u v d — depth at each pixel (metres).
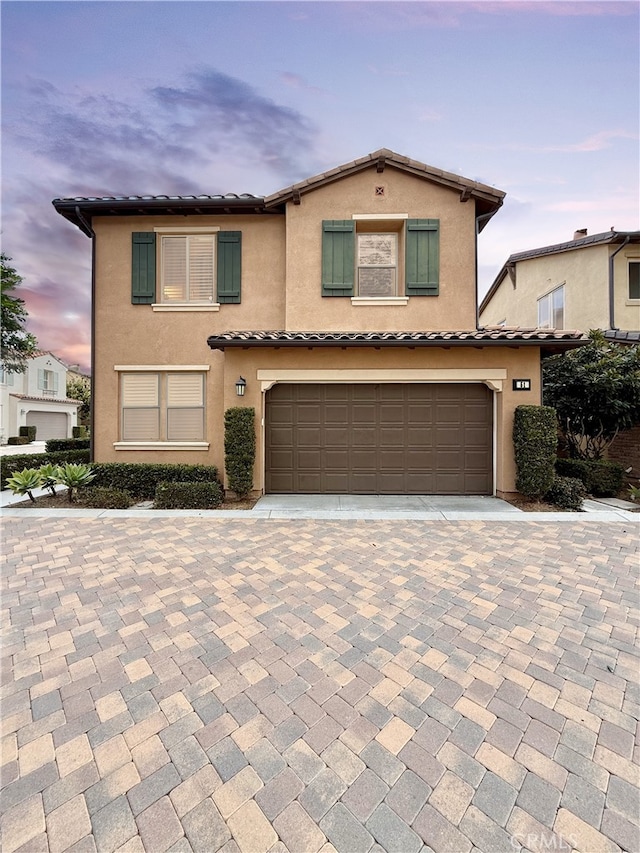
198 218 10.84
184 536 6.66
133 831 2.00
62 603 4.37
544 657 3.42
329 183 10.38
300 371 9.23
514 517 7.75
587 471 9.66
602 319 13.98
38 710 2.82
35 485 9.05
